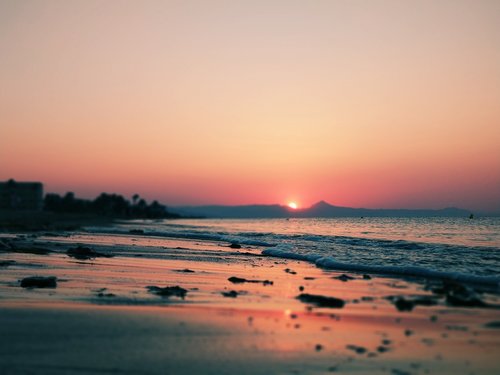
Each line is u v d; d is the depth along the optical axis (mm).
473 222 83438
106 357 7523
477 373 7027
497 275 17031
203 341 8500
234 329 9398
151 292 13867
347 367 7242
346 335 9102
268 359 7559
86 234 54188
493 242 35156
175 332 9055
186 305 11945
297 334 9117
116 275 17875
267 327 9625
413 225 73812
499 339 8852
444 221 93312
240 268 21219
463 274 17297
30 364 7184
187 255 28078
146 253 28922
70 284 15273
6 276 16828
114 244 36906
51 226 73000
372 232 54031
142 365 7180
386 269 19953
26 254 25312
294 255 27266
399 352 8016
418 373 7023
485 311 11344
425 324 10062
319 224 99000
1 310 10867
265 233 59000
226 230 74750
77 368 7023
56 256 24797
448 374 7000
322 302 12406
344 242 38000
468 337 9008
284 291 14484
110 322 9773
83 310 10961
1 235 45562
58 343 8234
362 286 15609
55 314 10469
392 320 10430
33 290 13883
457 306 11953
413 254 26594
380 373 7000
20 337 8578
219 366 7195
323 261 23031
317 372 7012
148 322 9836
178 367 7113
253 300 12812
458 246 31406
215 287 15250
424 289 14828
